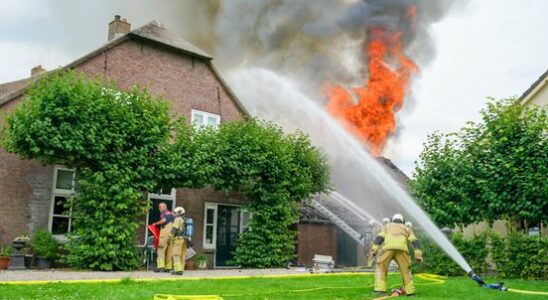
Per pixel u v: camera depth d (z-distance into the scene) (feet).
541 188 50.88
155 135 52.95
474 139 57.57
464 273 51.80
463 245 52.24
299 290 35.32
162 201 63.98
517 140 54.08
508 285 41.11
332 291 34.78
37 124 45.73
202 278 42.24
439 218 56.85
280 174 62.39
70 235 49.34
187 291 33.53
